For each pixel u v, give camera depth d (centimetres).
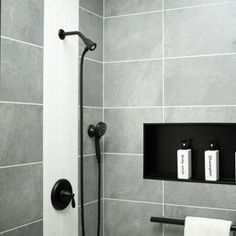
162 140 210
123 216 212
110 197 216
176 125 206
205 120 194
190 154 199
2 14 149
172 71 203
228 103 189
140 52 211
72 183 191
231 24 190
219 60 192
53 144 178
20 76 159
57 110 181
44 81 172
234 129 193
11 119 154
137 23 212
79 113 197
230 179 193
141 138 209
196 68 197
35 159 166
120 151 214
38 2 169
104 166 218
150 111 207
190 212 196
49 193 175
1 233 148
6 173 151
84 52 181
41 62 171
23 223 159
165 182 202
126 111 213
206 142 199
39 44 169
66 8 188
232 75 189
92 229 210
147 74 209
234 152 193
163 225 202
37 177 167
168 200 201
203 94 195
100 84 217
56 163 180
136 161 210
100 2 218
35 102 167
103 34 220
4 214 150
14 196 155
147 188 207
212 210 191
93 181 211
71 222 190
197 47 197
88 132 205
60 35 182
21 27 159
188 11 200
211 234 179
